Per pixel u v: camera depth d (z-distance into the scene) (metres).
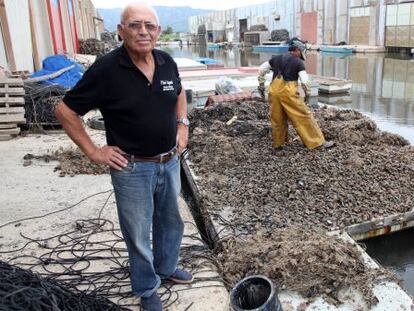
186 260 3.62
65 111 2.38
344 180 5.24
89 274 3.42
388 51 30.75
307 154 6.24
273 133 6.55
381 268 3.44
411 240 4.61
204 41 73.75
